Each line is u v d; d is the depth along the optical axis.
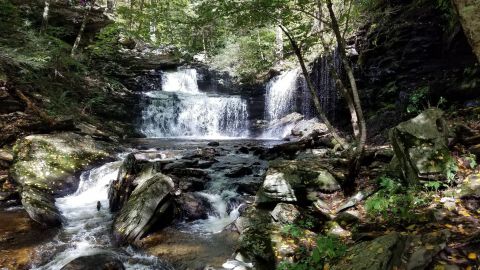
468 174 4.46
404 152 4.88
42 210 6.07
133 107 15.21
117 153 9.93
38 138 8.58
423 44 9.54
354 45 11.98
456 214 3.79
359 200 5.05
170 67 19.88
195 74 20.39
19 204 6.94
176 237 5.49
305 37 6.53
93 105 13.87
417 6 9.97
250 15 5.84
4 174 7.73
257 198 5.90
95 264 4.02
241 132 16.58
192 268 4.49
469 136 5.27
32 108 9.94
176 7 9.98
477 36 1.79
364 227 4.22
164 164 8.23
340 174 5.91
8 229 5.71
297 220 5.00
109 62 17.34
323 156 8.65
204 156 9.55
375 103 10.94
